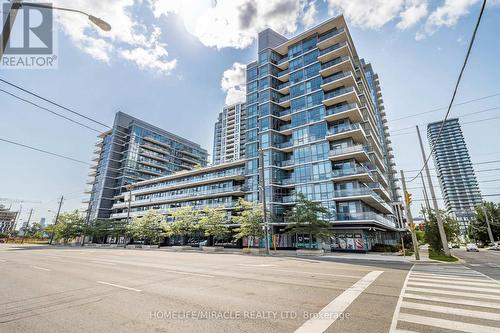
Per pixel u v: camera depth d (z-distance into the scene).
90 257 20.59
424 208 34.16
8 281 9.55
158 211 57.09
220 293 7.43
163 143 89.44
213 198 51.56
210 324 4.89
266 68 48.56
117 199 75.50
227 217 45.06
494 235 60.84
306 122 41.88
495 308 5.98
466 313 5.60
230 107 110.00
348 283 9.09
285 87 46.59
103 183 76.56
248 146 47.12
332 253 30.61
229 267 13.88
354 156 36.53
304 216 28.52
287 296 7.08
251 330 4.59
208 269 12.95
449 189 50.66
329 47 42.81
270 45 50.34
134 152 80.75
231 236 44.19
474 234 64.94
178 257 21.12
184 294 7.30
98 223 59.19
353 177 35.25
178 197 56.69
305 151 40.62
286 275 10.91
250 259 19.70
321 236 29.48
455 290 7.99
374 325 4.86
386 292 7.62
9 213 116.62
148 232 44.75
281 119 46.00
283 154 44.34
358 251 33.00
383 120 76.44
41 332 4.59
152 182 68.69
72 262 16.48
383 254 29.31
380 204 39.59
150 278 10.09
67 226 55.84
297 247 37.22
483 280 10.12
